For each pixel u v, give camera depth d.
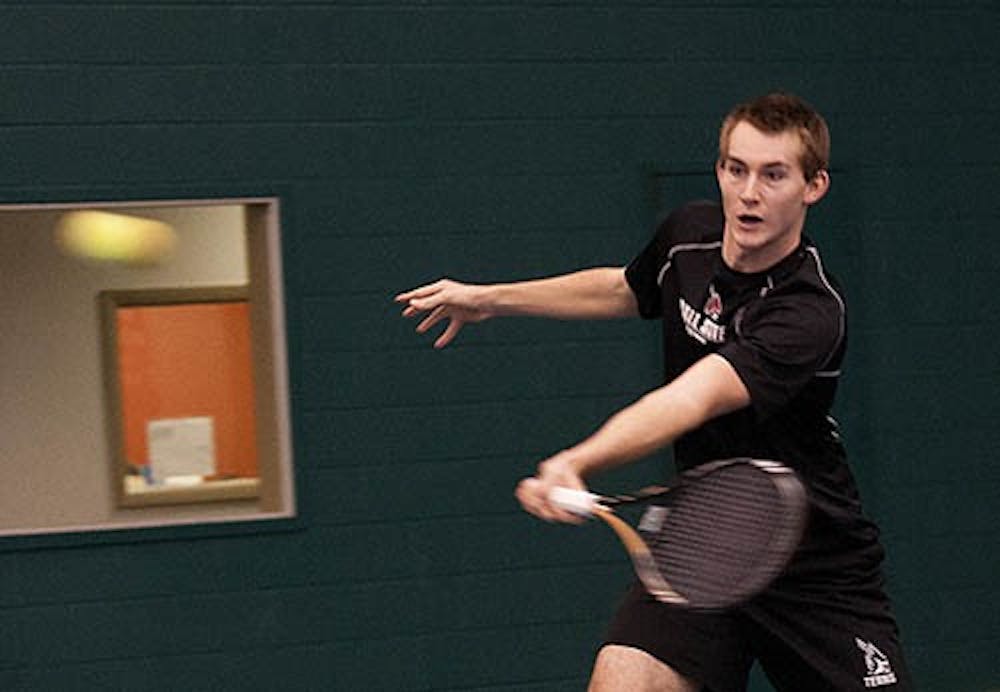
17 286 19.69
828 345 10.28
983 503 21.36
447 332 12.48
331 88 19.53
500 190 19.98
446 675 19.83
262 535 19.36
